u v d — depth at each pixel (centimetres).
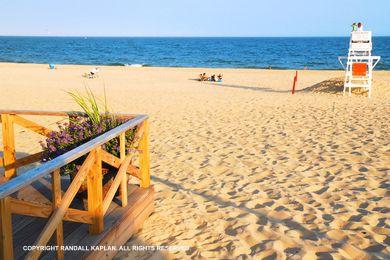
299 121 1148
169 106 1498
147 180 531
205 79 2652
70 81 2466
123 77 2833
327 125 1077
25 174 279
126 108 1463
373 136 931
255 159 780
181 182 665
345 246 434
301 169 711
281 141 916
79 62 5475
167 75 3062
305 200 570
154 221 511
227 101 1614
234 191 617
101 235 391
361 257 414
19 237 393
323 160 758
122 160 450
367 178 649
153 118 1255
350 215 514
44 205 329
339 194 588
